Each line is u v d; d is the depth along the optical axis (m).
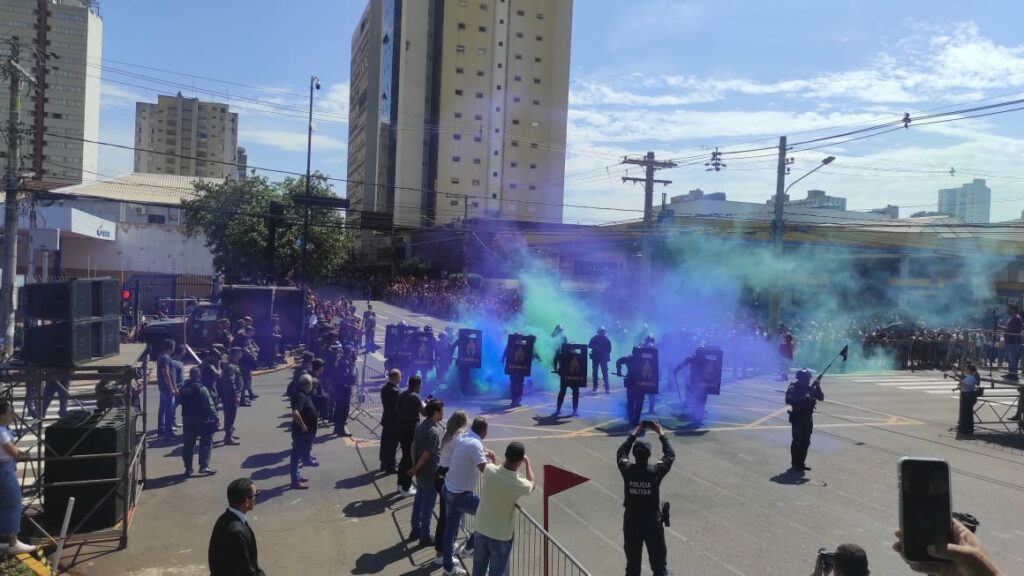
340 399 12.97
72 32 53.88
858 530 8.60
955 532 2.74
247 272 42.69
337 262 45.78
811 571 7.28
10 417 7.08
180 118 156.62
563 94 105.81
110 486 7.78
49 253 42.16
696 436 13.76
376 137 110.69
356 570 7.03
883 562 7.62
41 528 7.11
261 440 12.52
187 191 61.72
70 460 7.72
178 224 57.34
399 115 97.44
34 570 6.49
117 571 6.90
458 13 99.38
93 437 7.78
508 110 102.75
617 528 8.41
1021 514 9.59
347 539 7.87
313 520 8.47
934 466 2.70
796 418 11.34
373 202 109.00
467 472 6.84
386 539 7.89
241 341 16.58
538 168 104.44
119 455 7.55
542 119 104.62
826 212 59.31
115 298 8.86
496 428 13.95
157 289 43.12
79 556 7.24
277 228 41.78
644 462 6.56
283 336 24.94
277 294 24.88
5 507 6.73
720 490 10.16
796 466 11.37
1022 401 16.38
